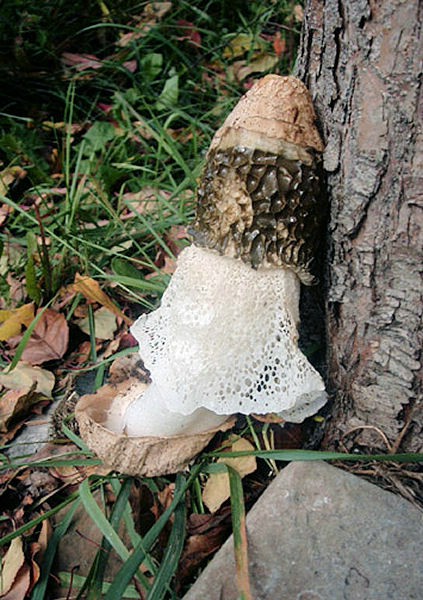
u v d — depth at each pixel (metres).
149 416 0.29
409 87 0.23
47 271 0.41
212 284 0.27
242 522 0.25
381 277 0.26
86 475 0.31
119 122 0.56
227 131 0.25
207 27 0.70
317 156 0.25
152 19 0.68
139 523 0.29
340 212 0.26
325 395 0.29
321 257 0.28
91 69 0.63
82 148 0.48
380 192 0.25
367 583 0.24
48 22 0.67
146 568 0.27
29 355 0.38
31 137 0.54
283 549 0.25
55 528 0.29
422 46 0.22
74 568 0.28
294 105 0.24
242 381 0.27
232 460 0.30
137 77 0.63
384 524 0.25
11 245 0.46
